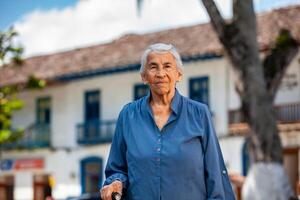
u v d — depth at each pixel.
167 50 3.61
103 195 3.56
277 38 17.45
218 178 3.61
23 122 30.17
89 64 27.94
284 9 24.56
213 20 15.81
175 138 3.55
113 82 27.22
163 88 3.58
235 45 15.62
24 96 30.25
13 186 30.20
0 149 30.11
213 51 23.36
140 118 3.64
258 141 15.66
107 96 27.39
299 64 21.64
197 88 24.47
